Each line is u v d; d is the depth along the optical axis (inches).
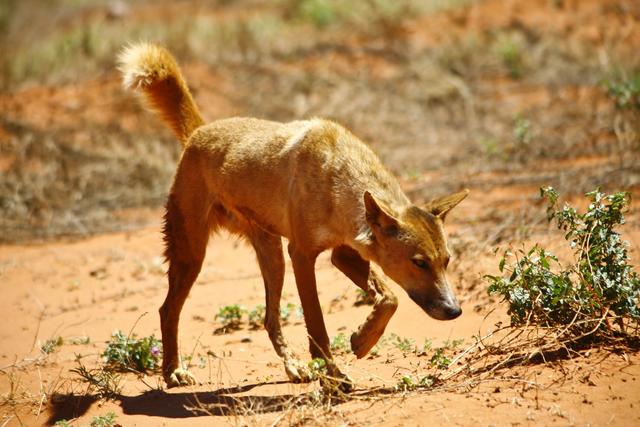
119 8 1684.3
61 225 878.4
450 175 860.0
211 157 499.8
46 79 1230.9
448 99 1095.0
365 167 442.9
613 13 1247.5
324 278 645.3
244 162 482.6
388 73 1175.6
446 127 1029.8
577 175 765.3
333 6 1407.5
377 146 987.3
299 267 455.2
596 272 432.5
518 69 1130.7
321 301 598.5
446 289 406.0
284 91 1139.3
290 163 462.6
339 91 1133.1
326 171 446.3
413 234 408.2
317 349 445.4
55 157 1008.2
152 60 538.0
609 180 733.3
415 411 377.1
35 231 867.4
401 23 1315.2
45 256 792.3
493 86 1115.3
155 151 1019.3
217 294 655.1
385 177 446.0
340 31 1341.0
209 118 1074.1
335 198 441.1
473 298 542.9
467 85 1123.9
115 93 1141.1
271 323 490.0
